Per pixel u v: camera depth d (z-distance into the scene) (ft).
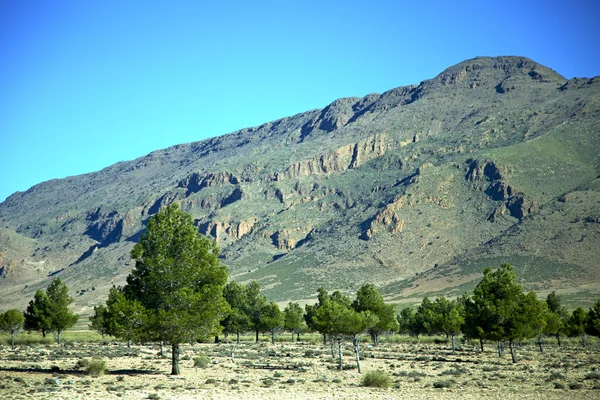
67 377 144.15
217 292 158.81
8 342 290.76
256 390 127.24
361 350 290.15
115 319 150.61
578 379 155.53
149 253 159.02
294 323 384.68
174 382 140.26
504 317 221.05
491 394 124.26
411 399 115.24
